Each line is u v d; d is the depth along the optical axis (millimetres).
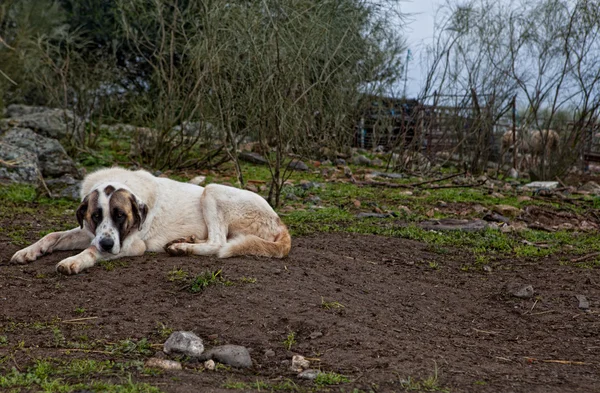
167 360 3631
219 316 4363
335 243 7168
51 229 7035
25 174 9969
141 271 5152
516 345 4453
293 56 9234
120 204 5359
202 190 6289
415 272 6242
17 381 3199
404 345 4129
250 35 8852
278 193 9219
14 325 4094
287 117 9906
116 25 16484
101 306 4461
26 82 14062
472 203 10719
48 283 4855
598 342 4543
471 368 3820
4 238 6453
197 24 10922
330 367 3699
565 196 12000
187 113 13078
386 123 16359
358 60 13656
